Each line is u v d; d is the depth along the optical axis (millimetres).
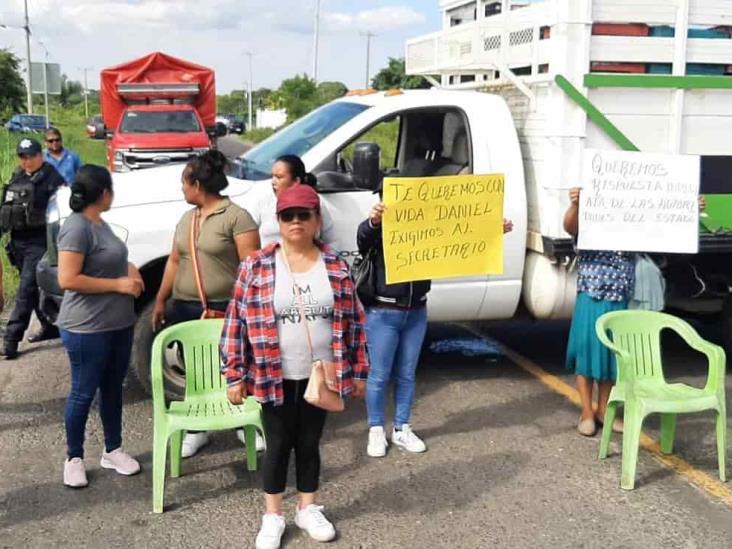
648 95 5738
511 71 6371
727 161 5949
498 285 6031
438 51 7395
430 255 4629
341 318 3748
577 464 4883
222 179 4664
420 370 6668
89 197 4281
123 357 4535
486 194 4645
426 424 5516
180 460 4668
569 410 5781
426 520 4195
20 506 4309
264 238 4820
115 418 4645
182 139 17672
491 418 5625
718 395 4625
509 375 6555
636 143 5781
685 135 5852
